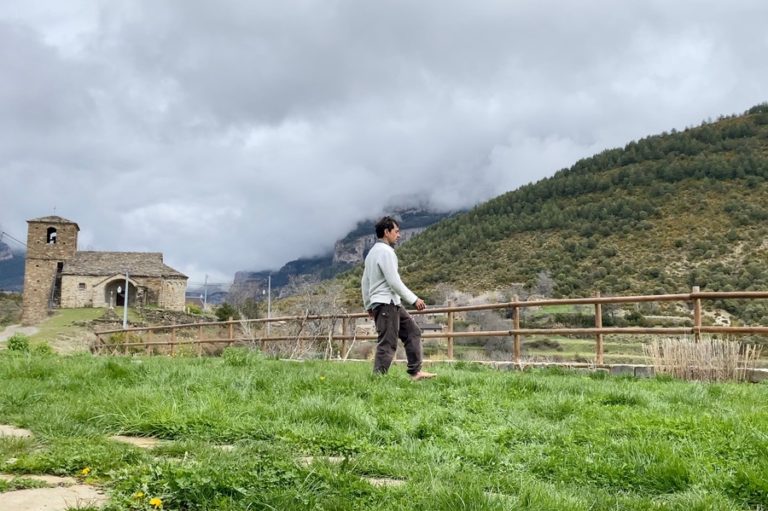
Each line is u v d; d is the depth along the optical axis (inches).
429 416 213.8
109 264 2930.6
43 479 136.6
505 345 1117.1
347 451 173.5
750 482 140.0
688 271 2472.9
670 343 415.5
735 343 400.2
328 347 659.4
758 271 2305.6
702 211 3134.8
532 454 173.0
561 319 1446.9
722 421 202.4
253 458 151.6
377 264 323.0
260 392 258.4
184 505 121.6
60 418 199.0
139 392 240.7
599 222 3331.7
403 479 150.1
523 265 3053.6
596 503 132.6
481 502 123.3
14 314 3262.8
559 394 261.1
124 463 145.8
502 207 4244.6
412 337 326.3
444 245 3818.9
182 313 2566.4
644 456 163.2
